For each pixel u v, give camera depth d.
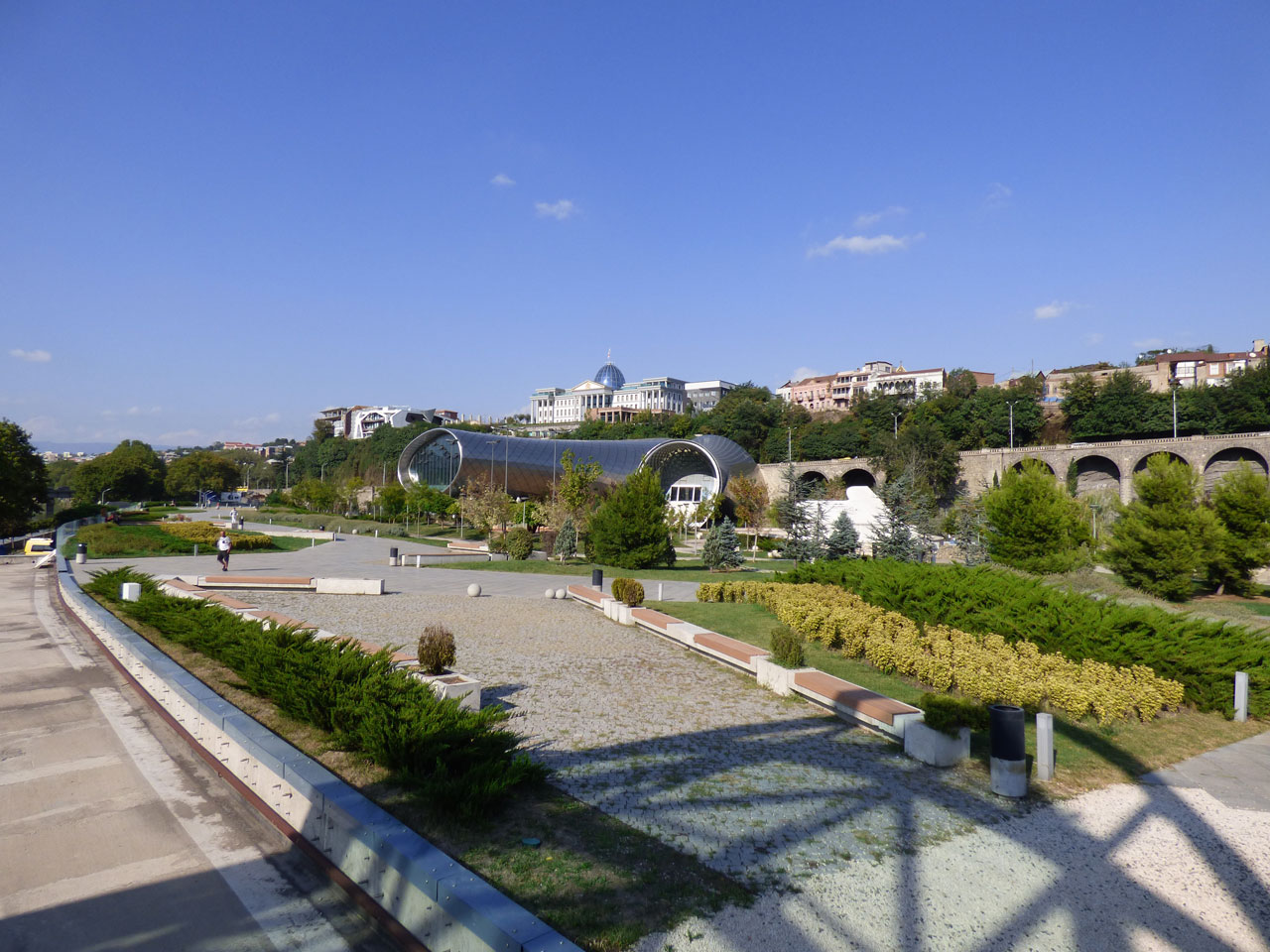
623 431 111.31
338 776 6.26
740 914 4.64
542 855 5.21
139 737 8.10
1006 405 78.75
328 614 16.81
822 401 135.62
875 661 11.91
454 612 17.61
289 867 5.32
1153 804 7.12
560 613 17.86
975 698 10.06
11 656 12.20
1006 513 26.27
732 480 67.69
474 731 6.61
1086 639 12.30
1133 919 4.93
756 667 11.24
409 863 4.44
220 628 10.52
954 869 5.50
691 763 7.53
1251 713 11.06
